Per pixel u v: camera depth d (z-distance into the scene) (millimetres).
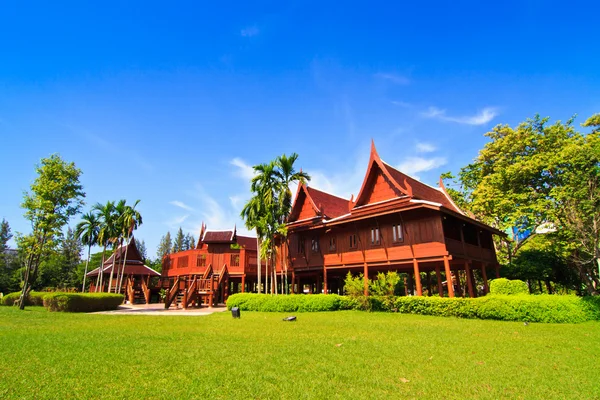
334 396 5797
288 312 21734
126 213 37812
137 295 37344
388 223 22766
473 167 32094
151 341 10477
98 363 7684
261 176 27000
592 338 11227
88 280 55875
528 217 25062
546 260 24484
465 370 7441
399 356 8656
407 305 19156
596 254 19422
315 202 29562
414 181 26391
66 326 14297
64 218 26844
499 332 12492
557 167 23734
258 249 28062
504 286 18625
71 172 27141
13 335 11461
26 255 26391
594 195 19938
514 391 6176
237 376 6789
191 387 6117
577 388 6359
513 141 27344
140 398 5594
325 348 9531
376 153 24297
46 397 5586
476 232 24750
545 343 10430
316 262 27250
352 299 21672
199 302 28766
